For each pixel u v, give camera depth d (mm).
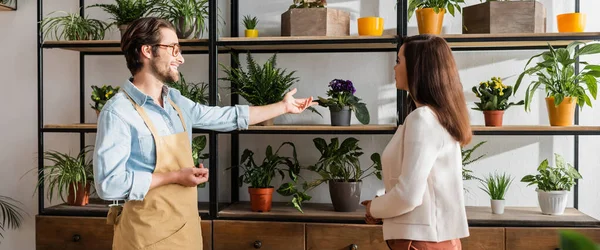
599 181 2688
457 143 1629
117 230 1759
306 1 2543
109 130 1603
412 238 1574
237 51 2850
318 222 2461
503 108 2418
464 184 2771
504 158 2742
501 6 2391
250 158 2736
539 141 2719
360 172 2607
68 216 2578
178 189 1713
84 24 2691
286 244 2461
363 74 2812
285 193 2607
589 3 2668
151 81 1742
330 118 2785
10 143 3004
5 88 2994
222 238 2500
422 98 1609
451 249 1597
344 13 2576
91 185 2811
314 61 2844
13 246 3023
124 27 2594
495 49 2717
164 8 2805
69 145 2977
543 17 2457
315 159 2848
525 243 2328
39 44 2600
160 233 1673
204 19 2850
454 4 2627
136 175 1602
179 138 1771
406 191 1516
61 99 2975
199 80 2900
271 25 2859
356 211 2562
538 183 2525
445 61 1608
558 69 2357
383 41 2402
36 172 3012
